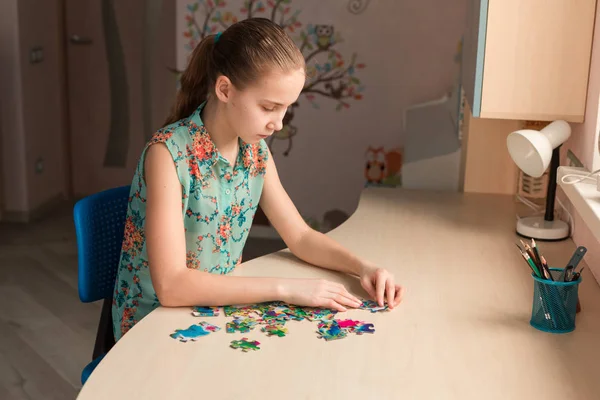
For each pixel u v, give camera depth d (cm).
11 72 428
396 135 379
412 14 362
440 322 145
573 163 201
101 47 458
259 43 144
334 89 379
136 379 121
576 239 197
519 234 205
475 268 177
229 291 148
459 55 362
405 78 370
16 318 317
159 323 141
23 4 426
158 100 456
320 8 370
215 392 117
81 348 292
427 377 124
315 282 152
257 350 131
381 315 148
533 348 135
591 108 188
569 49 193
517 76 197
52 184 473
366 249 190
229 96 148
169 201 151
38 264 380
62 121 474
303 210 398
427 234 205
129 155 474
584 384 123
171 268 148
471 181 258
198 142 156
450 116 340
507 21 194
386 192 255
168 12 437
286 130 389
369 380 122
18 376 269
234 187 165
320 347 133
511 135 188
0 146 438
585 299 159
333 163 389
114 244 184
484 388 121
